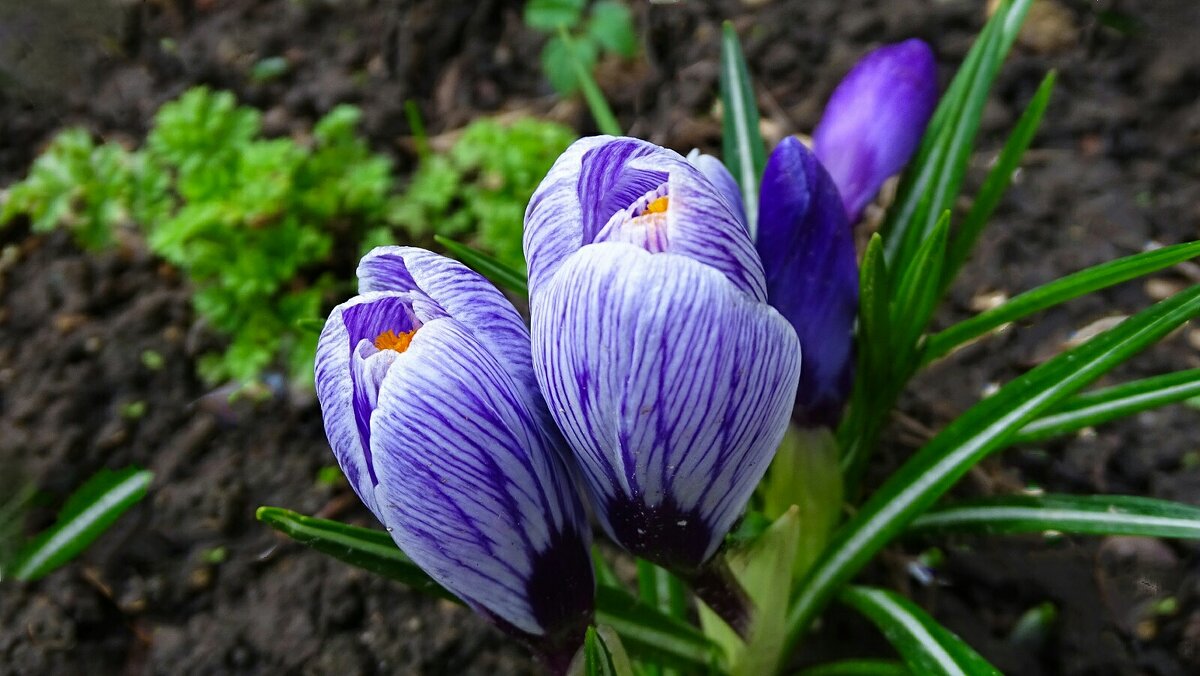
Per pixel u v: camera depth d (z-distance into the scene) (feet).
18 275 1.40
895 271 0.87
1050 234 1.21
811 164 0.69
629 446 0.54
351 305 0.56
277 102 1.53
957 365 1.13
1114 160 1.27
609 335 0.51
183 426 1.24
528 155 1.34
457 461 0.55
